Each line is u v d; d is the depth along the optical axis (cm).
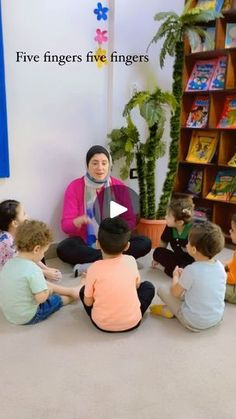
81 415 131
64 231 270
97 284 178
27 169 262
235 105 308
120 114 300
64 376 151
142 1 290
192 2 303
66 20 257
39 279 182
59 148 275
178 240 250
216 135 322
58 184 280
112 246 178
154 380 150
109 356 165
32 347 170
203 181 331
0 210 216
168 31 275
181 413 133
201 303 181
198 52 303
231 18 296
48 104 262
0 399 138
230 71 294
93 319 183
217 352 170
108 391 143
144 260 284
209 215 333
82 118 282
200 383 149
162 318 199
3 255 215
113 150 288
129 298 179
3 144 244
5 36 233
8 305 184
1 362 158
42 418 129
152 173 293
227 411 135
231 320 200
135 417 131
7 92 242
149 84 312
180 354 168
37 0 241
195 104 332
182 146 342
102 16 274
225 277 189
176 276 200
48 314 195
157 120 262
